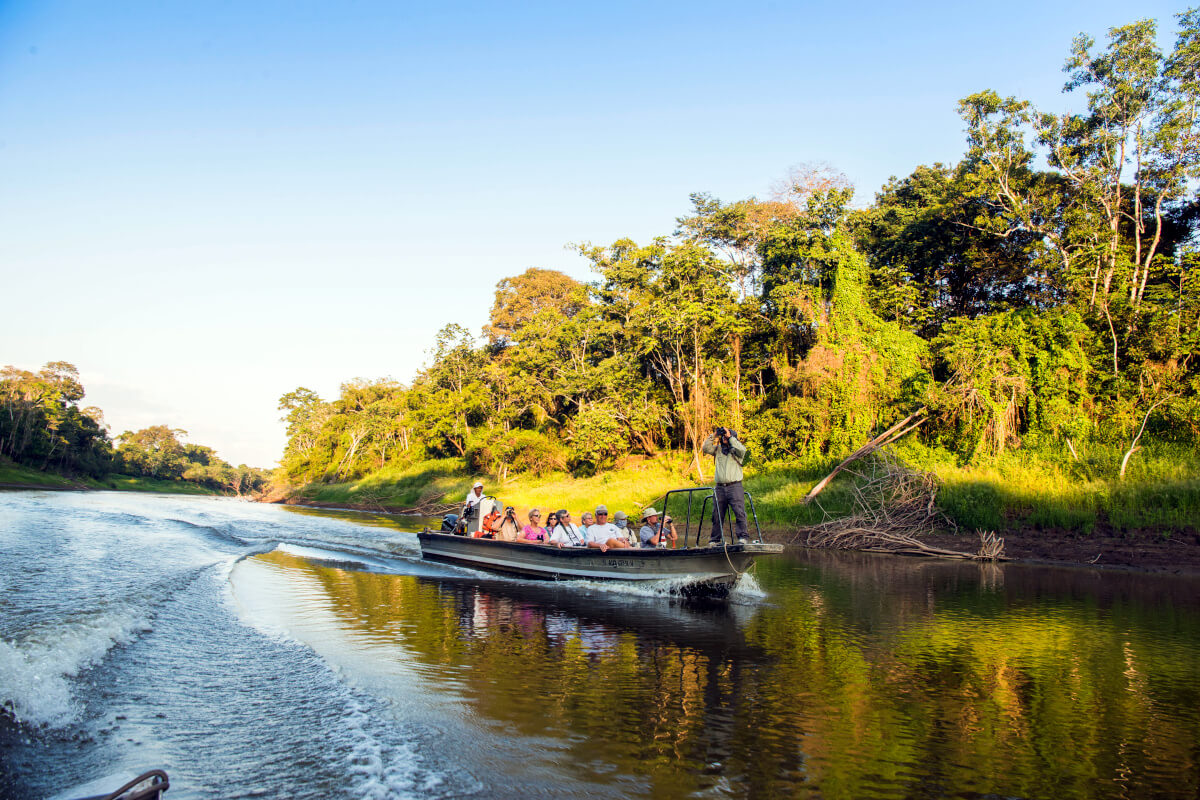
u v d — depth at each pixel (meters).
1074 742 5.13
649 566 11.30
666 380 37.66
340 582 11.95
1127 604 10.79
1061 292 28.50
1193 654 7.66
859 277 30.22
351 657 6.95
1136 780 4.51
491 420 48.03
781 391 32.19
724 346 34.53
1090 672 6.94
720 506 11.34
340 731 5.02
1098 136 27.58
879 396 27.59
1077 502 18.56
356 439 70.69
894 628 8.88
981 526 19.09
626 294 39.41
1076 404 24.25
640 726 5.29
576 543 13.31
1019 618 9.61
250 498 84.62
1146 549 16.27
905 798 4.20
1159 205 27.50
